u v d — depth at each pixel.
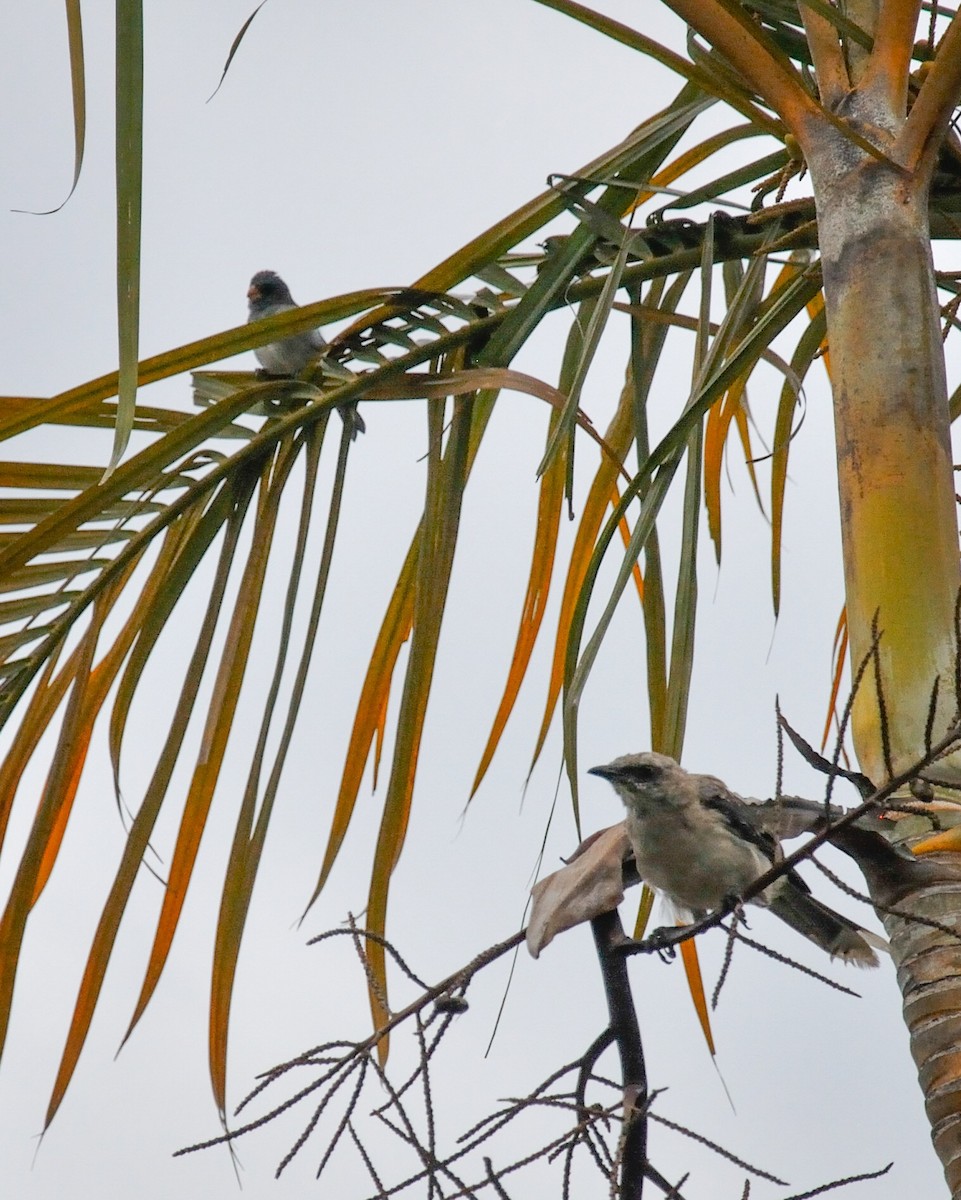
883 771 7.84
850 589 8.23
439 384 10.97
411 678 10.13
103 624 10.59
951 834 7.86
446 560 10.52
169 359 10.73
